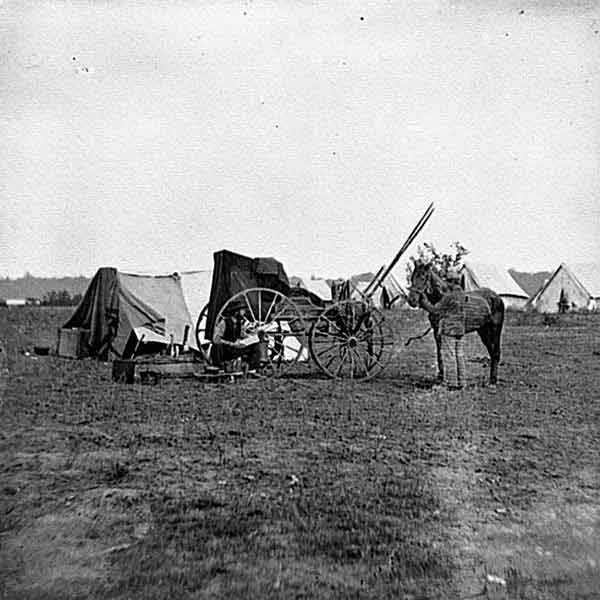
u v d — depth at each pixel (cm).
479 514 1177
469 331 1298
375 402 1298
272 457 1224
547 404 1262
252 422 1262
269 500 1180
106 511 1163
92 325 1293
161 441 1234
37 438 1224
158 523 1156
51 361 1272
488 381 1291
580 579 1122
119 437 1231
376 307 1335
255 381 1334
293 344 1356
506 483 1201
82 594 1102
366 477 1204
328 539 1147
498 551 1145
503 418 1251
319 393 1295
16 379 1252
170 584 1111
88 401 1259
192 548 1138
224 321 1346
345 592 1102
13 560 1129
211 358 1340
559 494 1202
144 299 1311
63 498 1174
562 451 1237
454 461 1219
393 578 1115
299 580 1109
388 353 1327
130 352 1296
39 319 1278
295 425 1255
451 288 1309
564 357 1277
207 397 1280
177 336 1332
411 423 1268
